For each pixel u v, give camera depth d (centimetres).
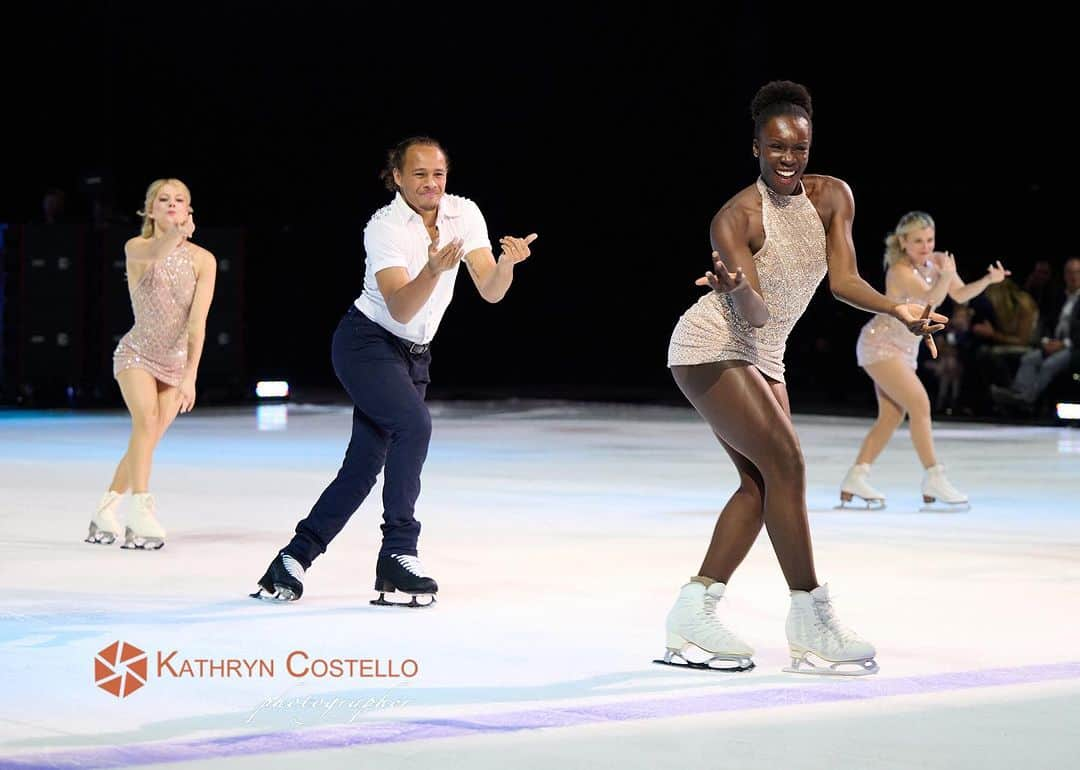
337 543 2300
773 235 1480
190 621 1683
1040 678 1428
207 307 2325
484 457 3775
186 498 2889
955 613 1762
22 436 4359
